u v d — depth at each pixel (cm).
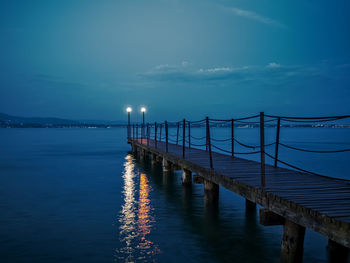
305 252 769
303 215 539
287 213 588
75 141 6562
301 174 913
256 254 759
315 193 651
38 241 841
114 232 908
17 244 822
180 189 1516
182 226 959
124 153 3612
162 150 1877
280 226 957
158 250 783
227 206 1188
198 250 781
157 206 1197
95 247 802
